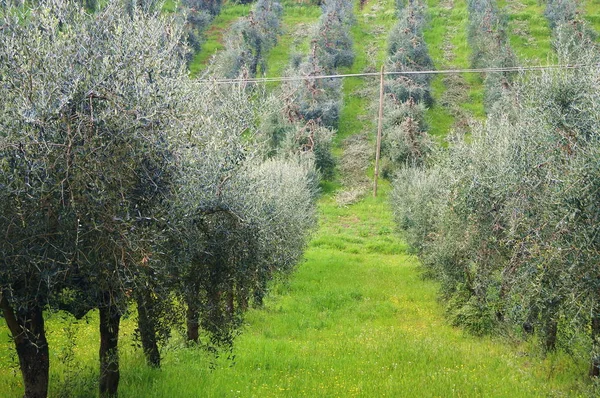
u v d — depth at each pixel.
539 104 11.64
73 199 6.69
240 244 10.55
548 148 10.80
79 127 6.70
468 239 14.55
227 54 51.16
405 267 30.00
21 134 6.64
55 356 11.96
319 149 45.47
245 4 73.19
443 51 61.44
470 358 13.83
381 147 48.84
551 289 9.49
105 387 9.51
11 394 9.49
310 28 65.19
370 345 15.16
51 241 7.05
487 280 14.40
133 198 7.56
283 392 10.94
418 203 23.47
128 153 7.26
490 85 51.16
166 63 8.43
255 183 11.97
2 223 6.71
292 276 25.47
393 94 51.69
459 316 18.14
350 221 41.09
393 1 74.00
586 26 49.22
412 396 10.76
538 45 57.06
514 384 11.66
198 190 9.06
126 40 7.77
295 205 21.23
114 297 7.67
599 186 8.77
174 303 10.44
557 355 12.92
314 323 18.86
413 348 14.62
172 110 7.93
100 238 7.05
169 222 7.89
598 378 10.45
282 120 44.69
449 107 53.00
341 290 24.05
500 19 61.19
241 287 10.96
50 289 7.23
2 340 13.24
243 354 13.81
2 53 7.02
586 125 10.61
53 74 7.08
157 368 11.36
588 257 8.78
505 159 12.92
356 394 10.84
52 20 7.29
